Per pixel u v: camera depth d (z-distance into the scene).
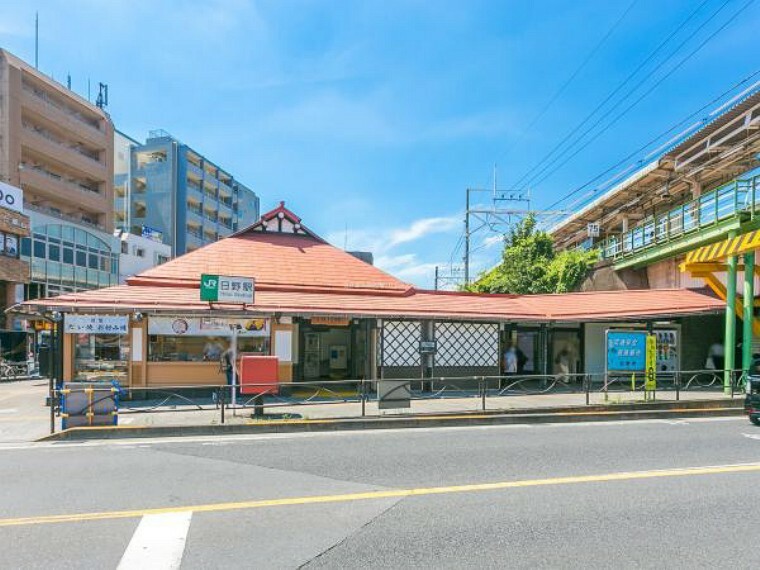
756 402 11.61
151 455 8.59
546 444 9.50
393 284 19.56
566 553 4.62
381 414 12.27
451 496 6.27
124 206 64.06
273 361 12.58
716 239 18.09
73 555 4.57
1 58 39.56
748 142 19.95
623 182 28.19
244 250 19.30
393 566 4.35
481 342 18.22
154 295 15.49
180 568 4.30
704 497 6.25
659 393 16.12
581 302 19.92
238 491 6.47
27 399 16.53
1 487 6.66
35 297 38.25
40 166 44.94
